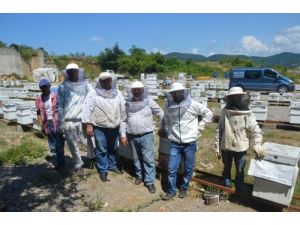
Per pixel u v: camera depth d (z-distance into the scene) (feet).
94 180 18.98
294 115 32.73
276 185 14.73
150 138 17.66
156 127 34.37
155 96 56.13
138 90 17.08
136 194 17.38
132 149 18.21
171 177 16.76
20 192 17.42
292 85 77.61
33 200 16.49
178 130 16.38
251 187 18.56
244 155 16.47
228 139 16.37
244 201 16.63
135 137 17.69
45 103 20.40
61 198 16.76
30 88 81.82
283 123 34.63
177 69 180.04
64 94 18.16
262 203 16.24
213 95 59.98
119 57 191.42
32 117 32.30
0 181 18.88
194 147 16.69
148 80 69.82
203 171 21.29
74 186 18.15
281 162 14.47
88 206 15.97
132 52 199.82
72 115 18.26
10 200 16.48
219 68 198.70
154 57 184.75
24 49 161.58
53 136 21.47
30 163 22.27
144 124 17.30
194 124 16.47
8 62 144.77
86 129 18.86
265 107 34.04
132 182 18.94
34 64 156.76
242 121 15.83
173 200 16.81
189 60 206.08
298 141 29.45
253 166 15.17
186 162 16.78
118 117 18.25
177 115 16.20
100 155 18.65
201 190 17.92
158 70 174.81
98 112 17.93
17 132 32.48
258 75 79.66
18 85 108.17
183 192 17.10
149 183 17.79
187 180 16.97
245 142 16.22
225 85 89.10
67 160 22.86
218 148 17.33
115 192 17.56
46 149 25.82
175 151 16.66
